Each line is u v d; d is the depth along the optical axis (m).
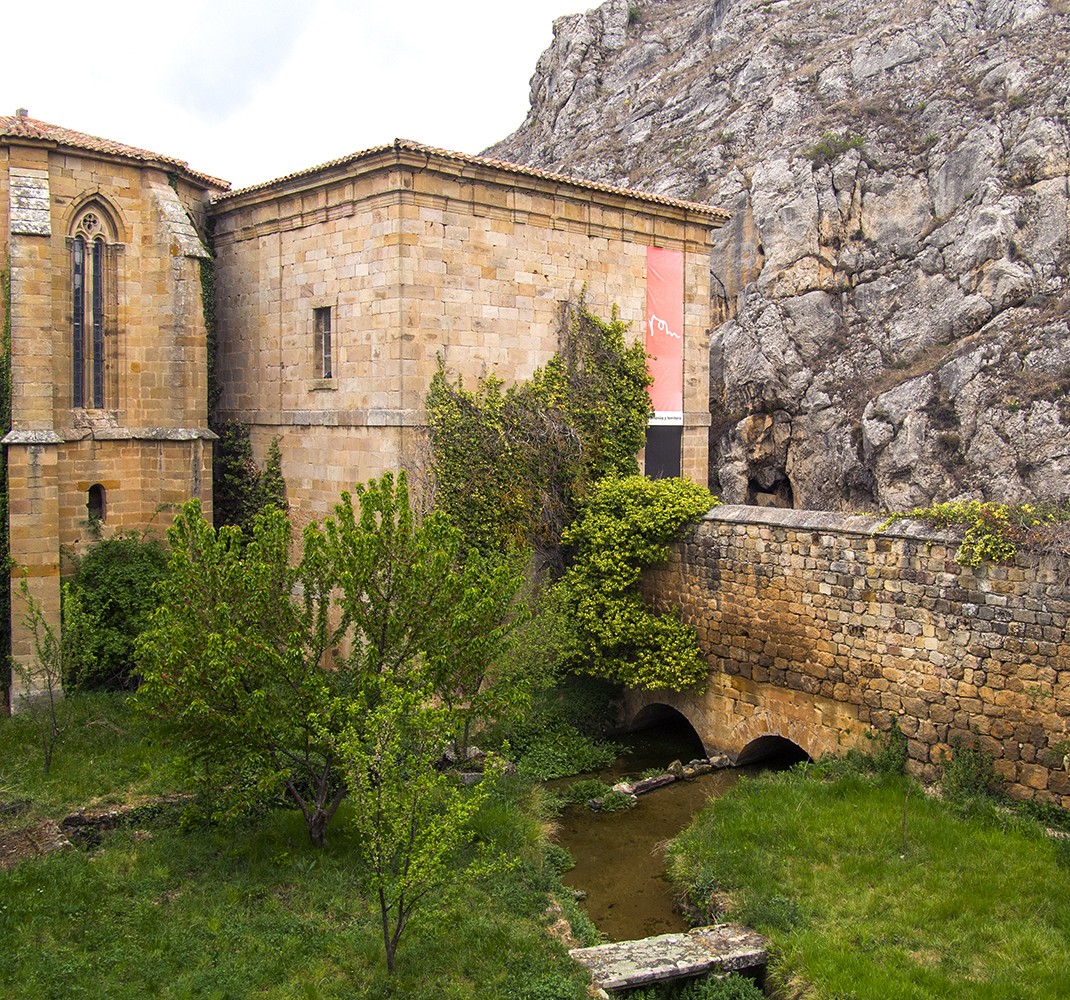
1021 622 14.69
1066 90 39.81
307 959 11.43
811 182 42.50
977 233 38.25
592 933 12.86
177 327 22.41
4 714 19.52
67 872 13.11
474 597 13.79
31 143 20.22
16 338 19.80
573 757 19.91
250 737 13.24
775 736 19.31
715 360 42.47
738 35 65.50
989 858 13.56
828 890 13.39
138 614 21.27
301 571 13.78
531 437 22.70
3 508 20.14
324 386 23.00
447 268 21.84
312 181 22.70
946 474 34.78
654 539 20.73
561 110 75.88
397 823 10.93
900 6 57.31
